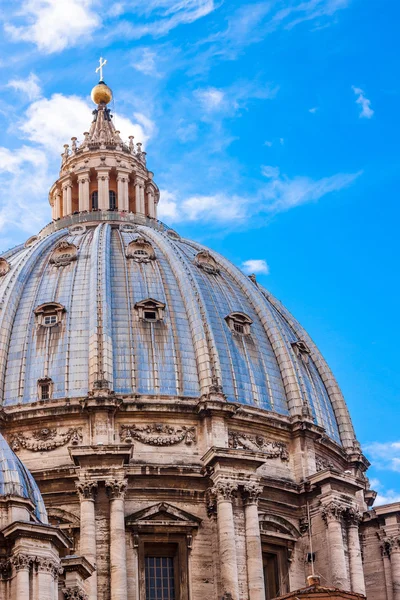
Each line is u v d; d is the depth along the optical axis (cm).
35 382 10338
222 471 9425
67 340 10569
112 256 11638
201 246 12862
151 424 9975
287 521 10025
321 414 11194
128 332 10619
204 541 9506
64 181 13612
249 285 11831
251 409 10356
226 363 10644
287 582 9794
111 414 9875
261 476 9894
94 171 13538
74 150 13800
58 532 6188
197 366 10481
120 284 11175
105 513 9138
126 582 8962
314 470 10356
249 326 11169
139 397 10100
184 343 10644
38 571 6066
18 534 6075
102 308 10650
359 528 10312
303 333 12100
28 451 9862
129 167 13675
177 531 9506
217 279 11731
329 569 9744
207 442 9944
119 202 13400
